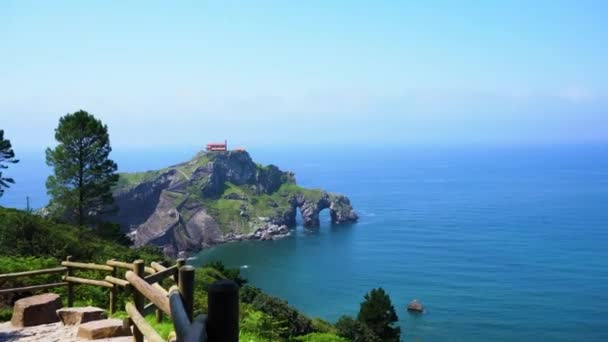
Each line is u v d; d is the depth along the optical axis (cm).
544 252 16788
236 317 464
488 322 10388
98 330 1175
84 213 4847
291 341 2567
